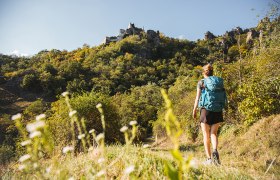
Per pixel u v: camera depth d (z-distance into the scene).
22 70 93.12
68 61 98.50
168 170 0.85
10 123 49.84
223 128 10.98
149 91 72.44
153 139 22.48
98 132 21.34
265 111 9.04
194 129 15.34
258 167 4.95
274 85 9.13
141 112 58.22
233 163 5.72
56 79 87.25
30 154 1.47
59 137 14.27
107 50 109.00
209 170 3.36
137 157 3.31
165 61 106.81
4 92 84.38
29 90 86.62
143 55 110.94
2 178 3.05
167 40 118.69
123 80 91.50
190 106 17.69
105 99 22.81
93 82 86.81
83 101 21.53
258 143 6.77
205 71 5.11
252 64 11.88
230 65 12.00
